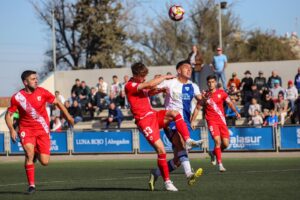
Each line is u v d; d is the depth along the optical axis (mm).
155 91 11047
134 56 55938
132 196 9984
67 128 30594
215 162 16328
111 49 53469
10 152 27266
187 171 10648
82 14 53188
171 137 10984
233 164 18547
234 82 30609
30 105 10953
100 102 32156
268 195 9734
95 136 25828
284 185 11305
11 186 13203
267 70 33406
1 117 34094
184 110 12234
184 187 11305
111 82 36500
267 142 23656
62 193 10984
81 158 24922
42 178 15523
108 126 29859
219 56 29672
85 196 10297
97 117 31750
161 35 62500
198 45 60750
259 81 29297
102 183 13070
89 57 54688
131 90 10406
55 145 26391
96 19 53031
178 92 12164
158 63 62438
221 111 16188
